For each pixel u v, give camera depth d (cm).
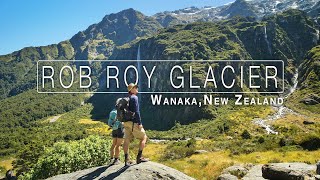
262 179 2058
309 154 5059
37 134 19312
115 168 1178
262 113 18038
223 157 5522
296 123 14912
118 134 1257
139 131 1165
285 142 6191
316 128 13175
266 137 7769
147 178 1074
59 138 16775
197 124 18900
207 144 8762
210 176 3384
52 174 2788
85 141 2880
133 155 3039
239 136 11612
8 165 12181
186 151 6944
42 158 2869
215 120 18050
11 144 16862
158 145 11512
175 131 18688
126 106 1165
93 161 2805
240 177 2812
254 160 4766
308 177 2133
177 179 1103
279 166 2081
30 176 2973
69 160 2775
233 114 18162
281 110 18588
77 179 1153
